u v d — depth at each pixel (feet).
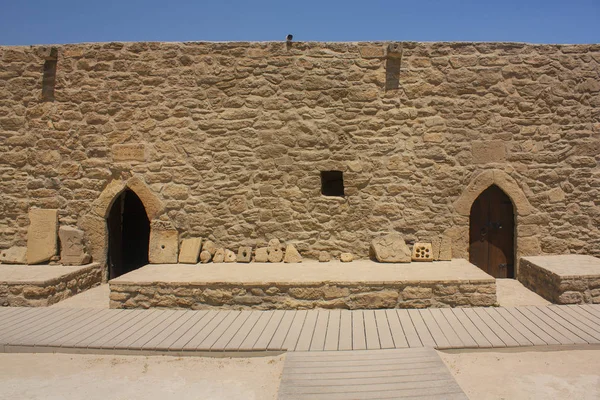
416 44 26.78
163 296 22.74
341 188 28.45
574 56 26.94
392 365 15.88
